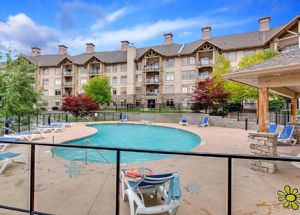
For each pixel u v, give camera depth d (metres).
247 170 5.61
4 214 3.33
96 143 13.27
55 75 45.56
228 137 12.12
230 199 2.23
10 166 5.68
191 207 3.58
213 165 5.71
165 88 39.03
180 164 5.93
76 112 25.83
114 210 3.45
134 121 24.83
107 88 36.03
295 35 26.48
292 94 10.59
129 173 3.94
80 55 47.41
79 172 5.08
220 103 22.38
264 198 3.91
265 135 5.77
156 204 3.57
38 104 14.80
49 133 13.44
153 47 41.94
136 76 41.50
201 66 35.09
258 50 31.58
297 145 9.36
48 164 5.93
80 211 3.43
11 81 12.85
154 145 13.04
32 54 49.91
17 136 10.33
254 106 27.77
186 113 24.00
